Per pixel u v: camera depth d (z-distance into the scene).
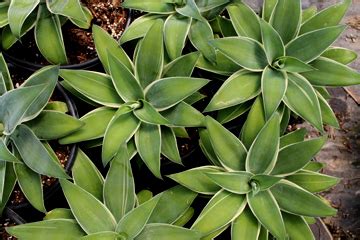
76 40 1.47
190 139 1.45
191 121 1.34
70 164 1.36
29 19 1.39
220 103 1.36
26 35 1.47
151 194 1.38
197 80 1.33
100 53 1.37
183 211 1.32
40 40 1.38
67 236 1.27
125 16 1.49
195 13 1.34
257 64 1.37
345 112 1.84
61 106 1.38
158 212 1.32
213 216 1.29
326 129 1.82
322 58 1.39
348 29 1.88
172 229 1.27
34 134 1.29
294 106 1.35
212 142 1.31
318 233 1.69
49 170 1.27
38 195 1.30
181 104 1.35
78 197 1.27
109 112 1.35
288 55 1.38
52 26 1.38
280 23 1.38
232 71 1.41
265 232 1.32
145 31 1.39
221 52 1.37
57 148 1.40
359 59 1.86
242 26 1.40
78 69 1.42
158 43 1.33
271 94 1.33
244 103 1.41
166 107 1.33
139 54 1.34
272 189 1.32
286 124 1.41
